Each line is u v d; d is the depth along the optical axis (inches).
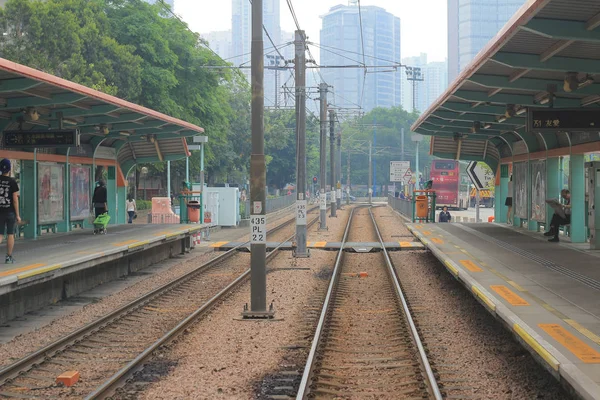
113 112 687.1
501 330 400.8
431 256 821.9
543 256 564.1
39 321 440.5
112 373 313.1
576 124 490.0
